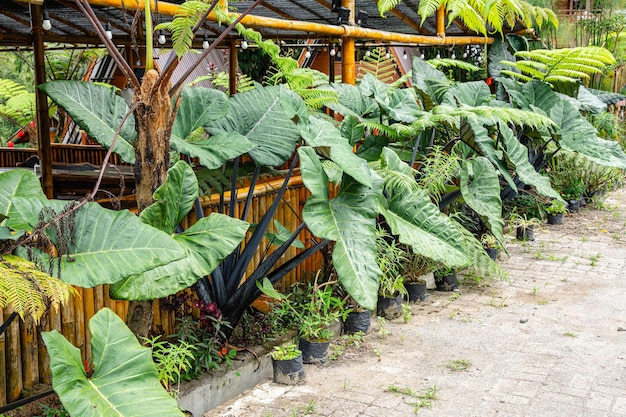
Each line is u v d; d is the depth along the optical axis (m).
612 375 4.44
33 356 3.59
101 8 6.11
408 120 6.21
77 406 2.66
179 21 3.59
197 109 4.51
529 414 3.88
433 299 6.27
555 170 10.77
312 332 4.69
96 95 4.03
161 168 3.57
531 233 8.66
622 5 13.46
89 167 7.29
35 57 6.04
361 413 3.93
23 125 11.57
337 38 7.73
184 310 4.37
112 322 3.11
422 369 4.59
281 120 4.80
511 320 5.64
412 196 5.07
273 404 4.09
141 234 3.03
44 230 2.85
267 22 5.36
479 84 8.02
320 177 4.43
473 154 7.39
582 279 6.90
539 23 10.09
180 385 3.91
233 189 4.56
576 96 10.21
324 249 5.61
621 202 11.52
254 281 4.45
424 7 6.72
